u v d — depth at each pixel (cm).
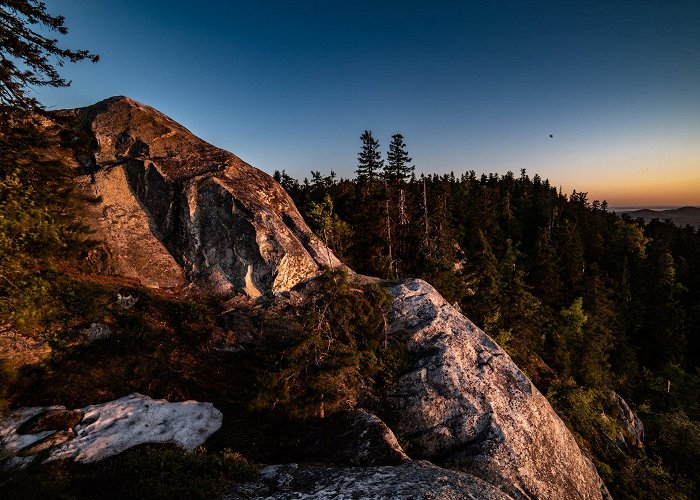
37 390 1015
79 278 1441
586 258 6988
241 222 1802
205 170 2017
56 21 1281
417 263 3603
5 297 877
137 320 1367
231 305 1630
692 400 3878
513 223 7575
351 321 1499
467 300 3050
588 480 1491
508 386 1534
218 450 960
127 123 2109
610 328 4400
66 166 1412
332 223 3378
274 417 1110
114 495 684
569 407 2588
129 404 1045
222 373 1299
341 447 1022
